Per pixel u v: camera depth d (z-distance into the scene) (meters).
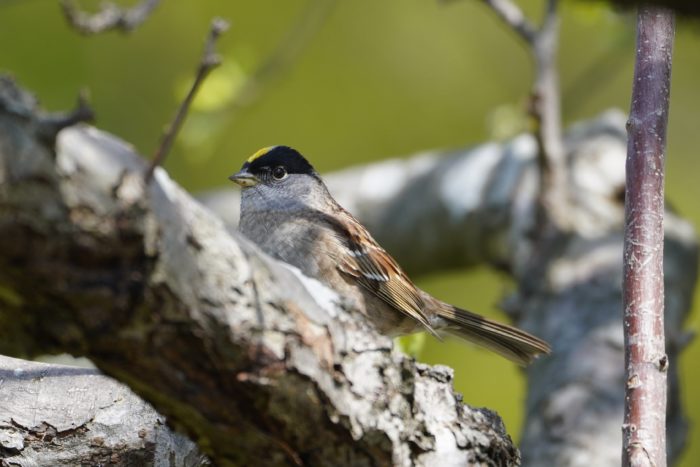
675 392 10.66
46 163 3.71
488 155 13.59
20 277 3.88
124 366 4.32
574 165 12.78
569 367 10.35
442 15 16.66
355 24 16.52
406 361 5.00
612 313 10.80
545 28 11.56
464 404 5.47
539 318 11.27
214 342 4.32
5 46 14.27
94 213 3.85
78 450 6.11
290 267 4.82
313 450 4.81
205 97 12.47
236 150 15.59
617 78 17.30
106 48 15.20
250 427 4.64
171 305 4.16
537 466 9.68
